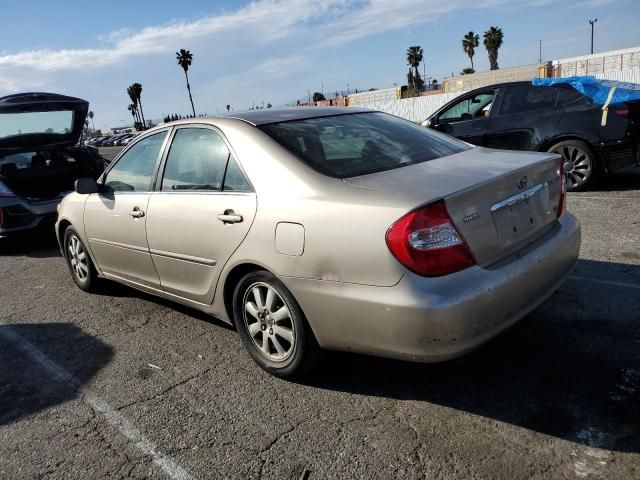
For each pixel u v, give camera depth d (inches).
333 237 105.3
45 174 317.1
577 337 132.3
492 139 307.6
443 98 967.0
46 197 295.9
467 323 97.0
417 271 96.8
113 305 192.2
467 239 100.3
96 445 110.1
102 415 121.0
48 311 192.5
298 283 112.2
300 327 116.1
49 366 148.6
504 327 103.7
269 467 98.3
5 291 223.8
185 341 155.8
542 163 120.9
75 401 128.5
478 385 117.1
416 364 128.8
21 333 174.4
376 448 100.3
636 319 138.5
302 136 130.0
